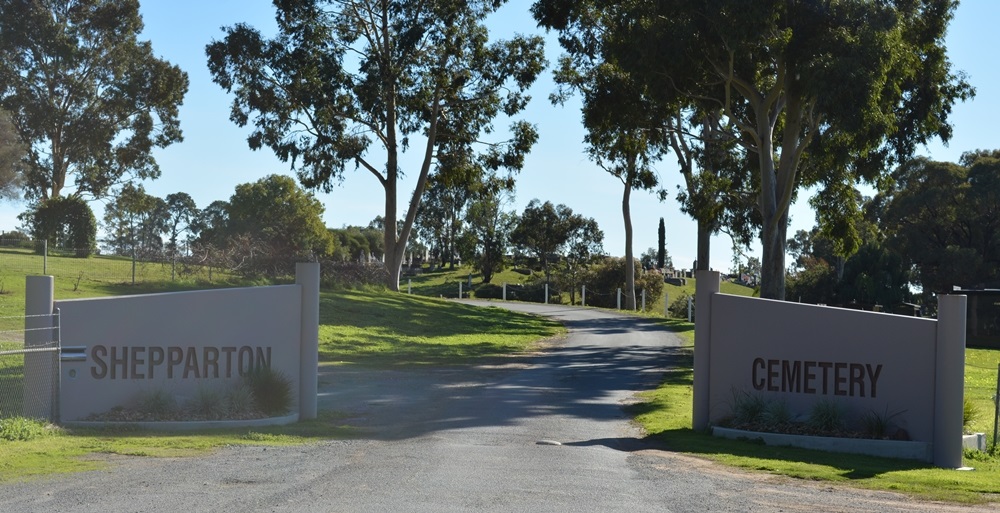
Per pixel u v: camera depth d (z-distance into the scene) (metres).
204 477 9.66
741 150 39.47
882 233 73.00
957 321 13.80
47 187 61.56
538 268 85.81
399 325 35.31
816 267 69.75
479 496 8.91
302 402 15.61
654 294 69.00
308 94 45.91
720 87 32.66
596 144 41.00
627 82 33.44
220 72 46.31
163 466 10.35
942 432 13.72
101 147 62.72
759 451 13.40
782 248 31.39
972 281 66.94
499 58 48.56
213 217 109.06
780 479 10.95
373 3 48.66
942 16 31.22
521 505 8.52
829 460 12.88
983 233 70.31
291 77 46.03
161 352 14.55
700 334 15.73
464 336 34.44
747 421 15.01
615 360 28.19
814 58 27.23
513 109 48.84
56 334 13.63
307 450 12.08
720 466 11.85
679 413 17.61
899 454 13.84
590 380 23.19
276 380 15.19
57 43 59.47
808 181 35.12
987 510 9.29
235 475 9.83
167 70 63.22
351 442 13.12
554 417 16.78
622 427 15.81
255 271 39.44
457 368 25.19
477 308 45.28
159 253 37.69
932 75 32.44
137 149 63.34
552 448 13.02
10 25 58.62
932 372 14.15
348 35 47.69
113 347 14.20
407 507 8.23
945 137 33.81
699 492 9.70
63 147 62.09
